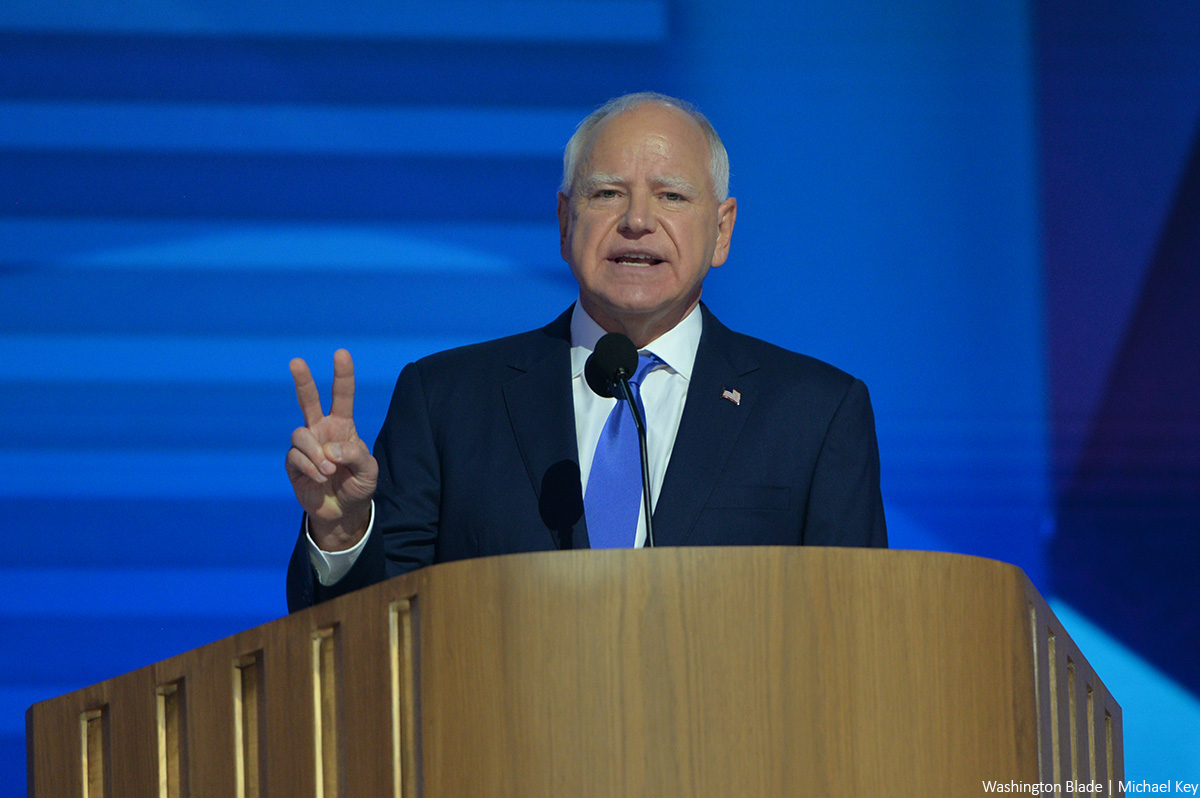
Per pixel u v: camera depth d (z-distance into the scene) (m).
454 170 16.42
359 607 5.86
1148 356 16.67
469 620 5.54
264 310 16.03
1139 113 16.95
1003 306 16.72
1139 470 16.50
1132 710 16.27
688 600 5.45
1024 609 6.14
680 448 8.20
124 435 15.70
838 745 5.45
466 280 16.27
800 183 16.81
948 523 16.44
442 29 16.58
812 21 16.91
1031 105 16.92
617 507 8.09
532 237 16.38
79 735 6.79
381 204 16.30
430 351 16.14
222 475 15.74
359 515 7.03
